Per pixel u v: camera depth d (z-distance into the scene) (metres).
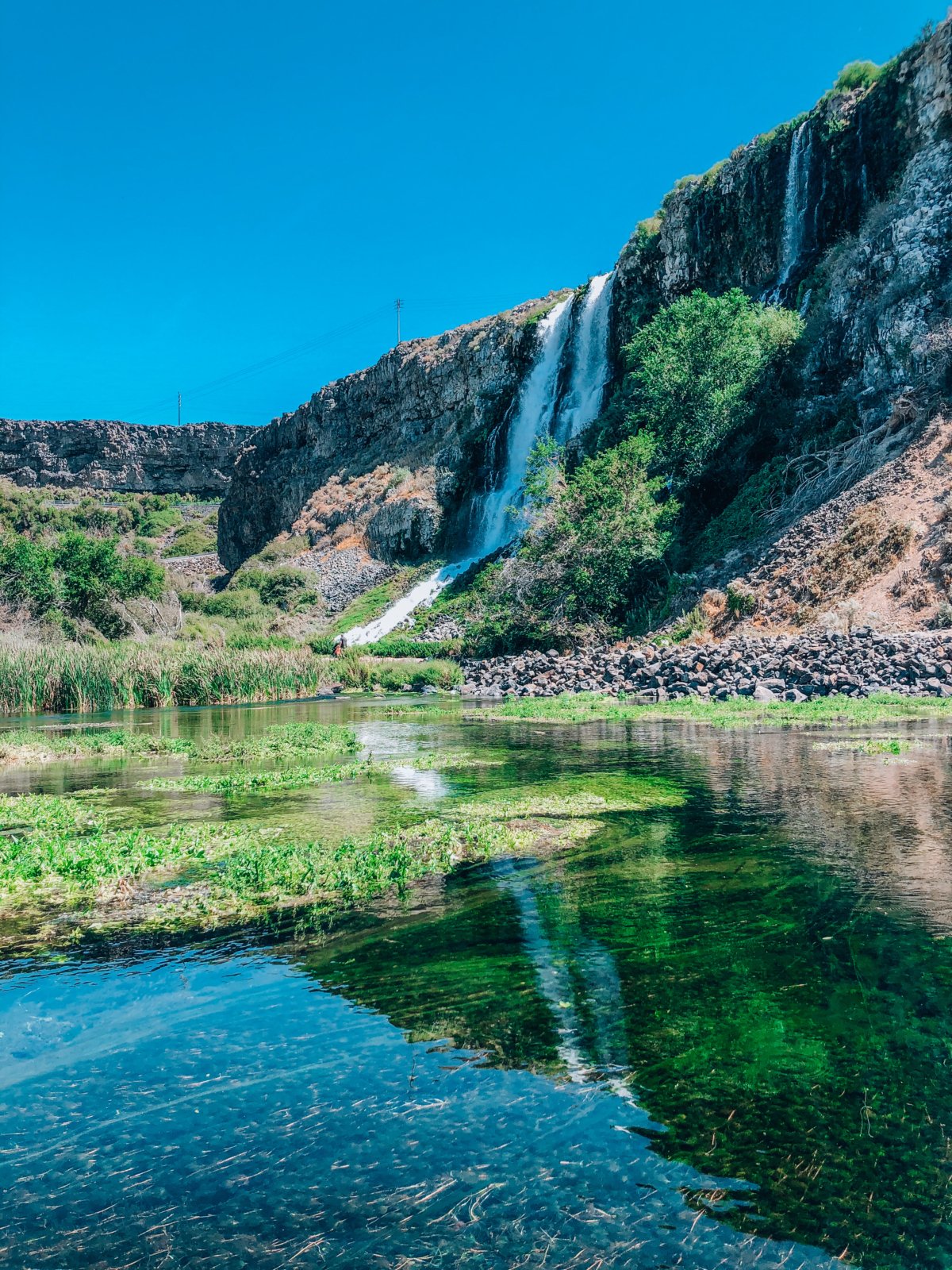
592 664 28.14
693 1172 2.77
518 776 11.20
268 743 15.57
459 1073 3.40
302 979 4.42
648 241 51.06
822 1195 2.65
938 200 33.62
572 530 34.59
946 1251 2.41
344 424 90.31
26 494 124.38
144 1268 2.37
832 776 10.38
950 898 5.47
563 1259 2.38
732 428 37.38
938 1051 3.51
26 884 6.39
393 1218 2.56
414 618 50.47
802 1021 3.80
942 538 24.41
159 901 5.94
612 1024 3.80
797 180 41.94
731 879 6.07
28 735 17.70
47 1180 2.78
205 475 165.75
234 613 64.62
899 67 37.47
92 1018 3.99
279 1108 3.18
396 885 6.14
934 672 20.05
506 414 62.62
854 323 35.38
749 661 23.06
